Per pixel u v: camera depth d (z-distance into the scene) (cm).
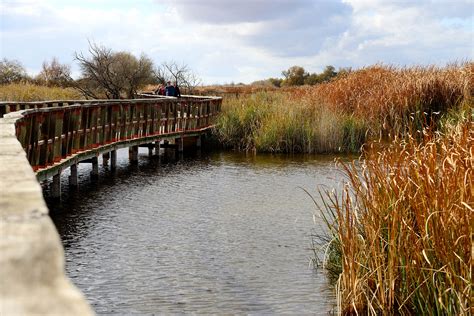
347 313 573
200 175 1507
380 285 541
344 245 596
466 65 2008
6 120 836
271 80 5781
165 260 781
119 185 1359
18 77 4194
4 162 363
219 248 834
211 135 2227
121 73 3641
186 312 602
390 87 1903
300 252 806
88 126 1417
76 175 1327
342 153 1883
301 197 1186
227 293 657
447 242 508
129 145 1705
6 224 193
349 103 2159
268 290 662
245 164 1698
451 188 541
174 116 2041
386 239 607
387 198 617
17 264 155
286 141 1947
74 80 3566
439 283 512
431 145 625
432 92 1781
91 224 980
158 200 1180
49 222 196
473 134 736
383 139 1733
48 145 1134
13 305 131
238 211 1071
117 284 689
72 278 710
